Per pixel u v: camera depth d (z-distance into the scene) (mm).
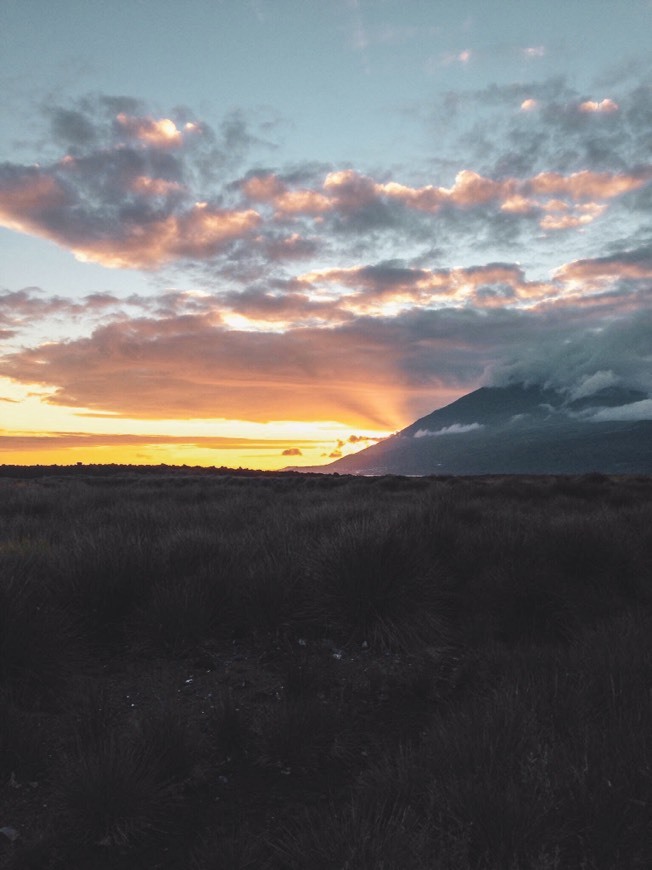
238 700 4461
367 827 2646
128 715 4141
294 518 10352
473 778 2918
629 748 3178
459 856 2539
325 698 4570
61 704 4293
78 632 5477
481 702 3975
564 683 4000
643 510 11477
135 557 6371
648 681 4148
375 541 6367
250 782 3453
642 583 7133
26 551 7504
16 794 3232
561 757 3184
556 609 6086
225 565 6602
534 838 2609
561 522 8828
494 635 5824
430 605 6160
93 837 2902
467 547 7938
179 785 3340
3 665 4219
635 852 2613
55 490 17984
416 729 4109
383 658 5477
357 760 3701
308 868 2537
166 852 2846
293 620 5949
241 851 2691
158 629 5324
